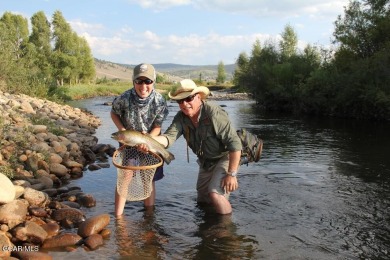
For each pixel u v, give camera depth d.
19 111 13.98
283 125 20.23
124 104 5.56
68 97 42.53
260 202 6.18
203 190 6.08
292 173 8.16
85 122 17.09
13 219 4.71
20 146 8.24
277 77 35.16
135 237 4.79
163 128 16.42
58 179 7.08
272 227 5.15
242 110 33.34
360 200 6.30
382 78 24.27
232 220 5.40
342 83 26.77
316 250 4.47
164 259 4.21
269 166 8.86
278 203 6.14
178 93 5.38
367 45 29.50
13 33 50.97
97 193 6.59
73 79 62.50
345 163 9.31
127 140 4.94
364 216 5.57
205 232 4.97
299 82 32.78
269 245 4.59
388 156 10.36
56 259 4.14
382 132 16.78
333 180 7.59
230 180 5.46
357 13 29.78
